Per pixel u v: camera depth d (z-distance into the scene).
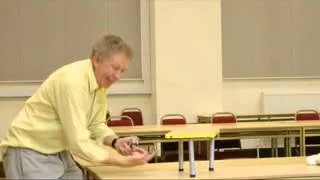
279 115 7.73
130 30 7.71
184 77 7.54
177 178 2.21
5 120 7.40
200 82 7.57
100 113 2.45
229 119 6.55
